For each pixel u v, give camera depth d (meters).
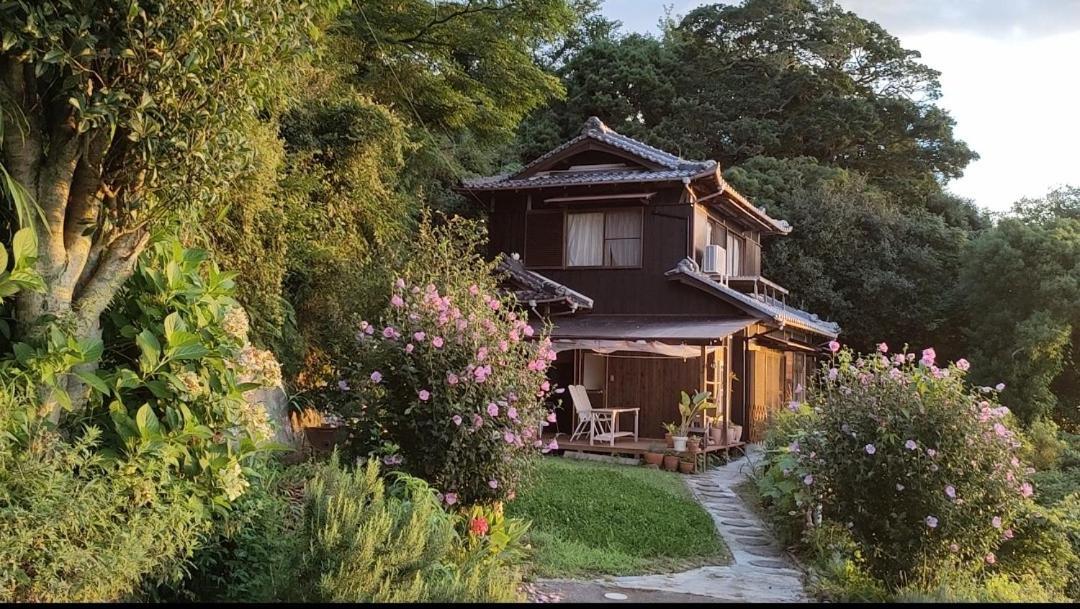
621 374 17.27
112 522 3.51
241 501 4.54
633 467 13.59
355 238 11.18
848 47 36.22
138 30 3.67
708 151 34.16
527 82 17.69
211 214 6.49
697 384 16.73
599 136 17.97
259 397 8.33
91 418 3.87
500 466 6.98
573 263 18.08
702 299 16.95
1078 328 25.23
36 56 3.55
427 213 11.16
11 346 3.78
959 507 6.11
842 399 6.68
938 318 27.77
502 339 7.42
